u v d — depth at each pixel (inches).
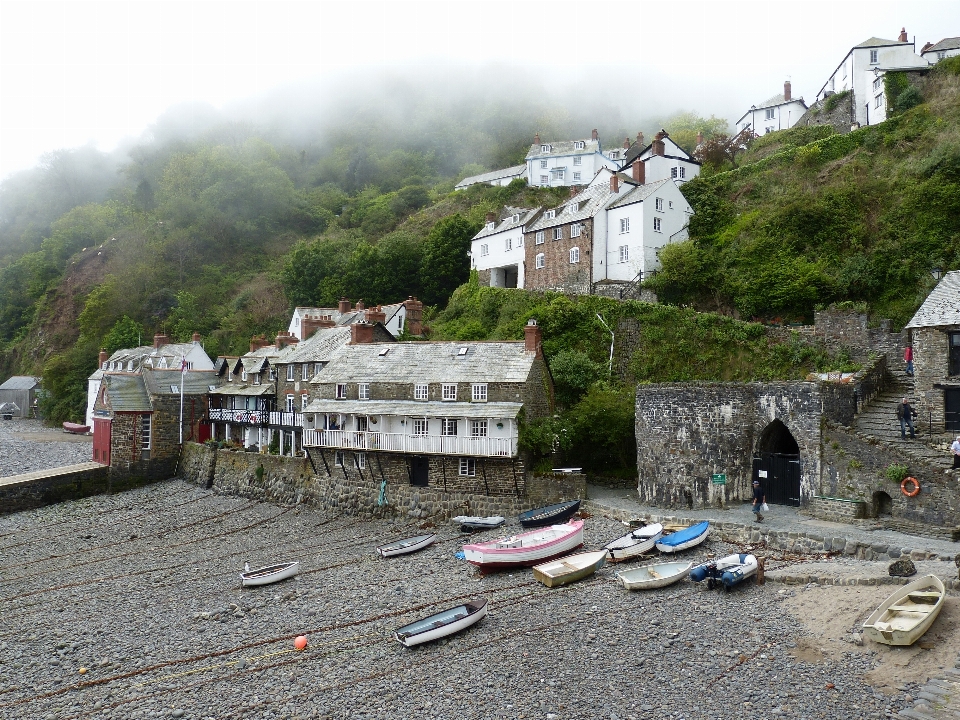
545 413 1601.9
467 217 3673.7
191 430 2411.4
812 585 879.7
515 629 880.9
